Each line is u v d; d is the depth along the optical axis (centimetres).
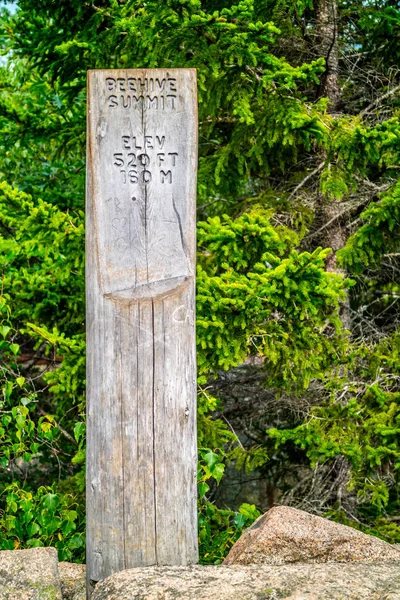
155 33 464
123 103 290
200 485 399
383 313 689
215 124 605
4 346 483
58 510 427
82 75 571
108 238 290
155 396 293
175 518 295
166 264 292
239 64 445
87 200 295
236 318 436
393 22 548
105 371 291
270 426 696
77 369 484
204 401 480
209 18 427
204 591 263
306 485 641
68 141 619
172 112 291
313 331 492
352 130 486
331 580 271
